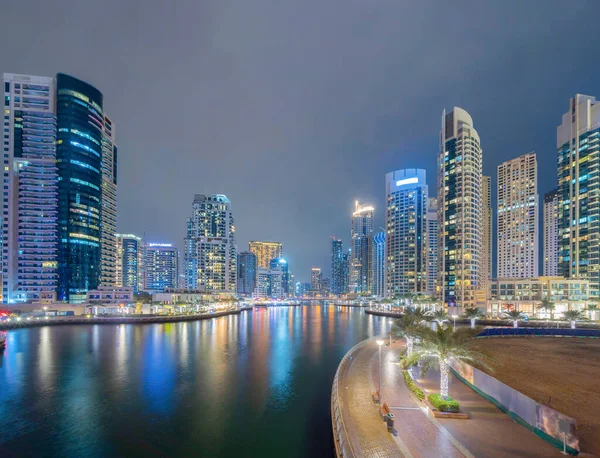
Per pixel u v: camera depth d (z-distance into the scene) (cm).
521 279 16538
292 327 14000
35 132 17425
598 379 4812
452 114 19050
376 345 6769
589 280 16112
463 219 17975
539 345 7406
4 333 8725
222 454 3366
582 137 16950
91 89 18588
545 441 2697
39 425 4031
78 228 17562
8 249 16588
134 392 5156
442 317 9525
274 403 4709
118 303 17100
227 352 8219
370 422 3012
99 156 18938
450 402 3231
